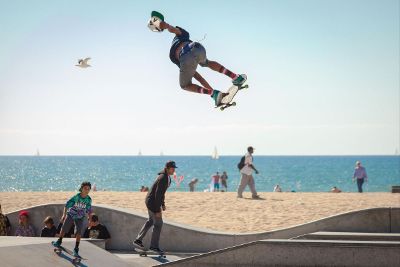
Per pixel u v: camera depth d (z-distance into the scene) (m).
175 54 8.25
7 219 15.09
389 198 24.83
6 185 88.38
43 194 27.94
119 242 14.84
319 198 24.83
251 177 25.09
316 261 11.34
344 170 145.75
